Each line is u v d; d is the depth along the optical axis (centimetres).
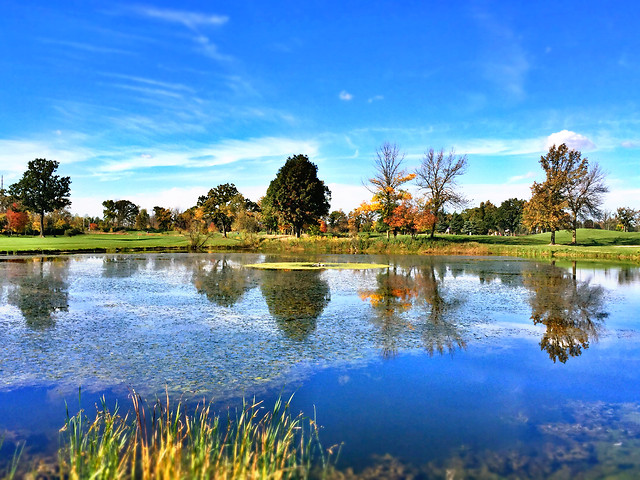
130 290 1470
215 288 1530
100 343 809
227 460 387
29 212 8312
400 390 589
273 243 4441
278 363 698
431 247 4072
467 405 543
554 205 4931
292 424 450
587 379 635
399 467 402
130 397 557
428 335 882
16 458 405
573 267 2525
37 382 609
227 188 8444
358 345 806
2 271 2059
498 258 3338
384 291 1491
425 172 4869
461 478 384
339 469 395
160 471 343
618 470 400
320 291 1478
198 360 711
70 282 1672
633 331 926
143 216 10675
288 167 6341
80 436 447
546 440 458
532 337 872
